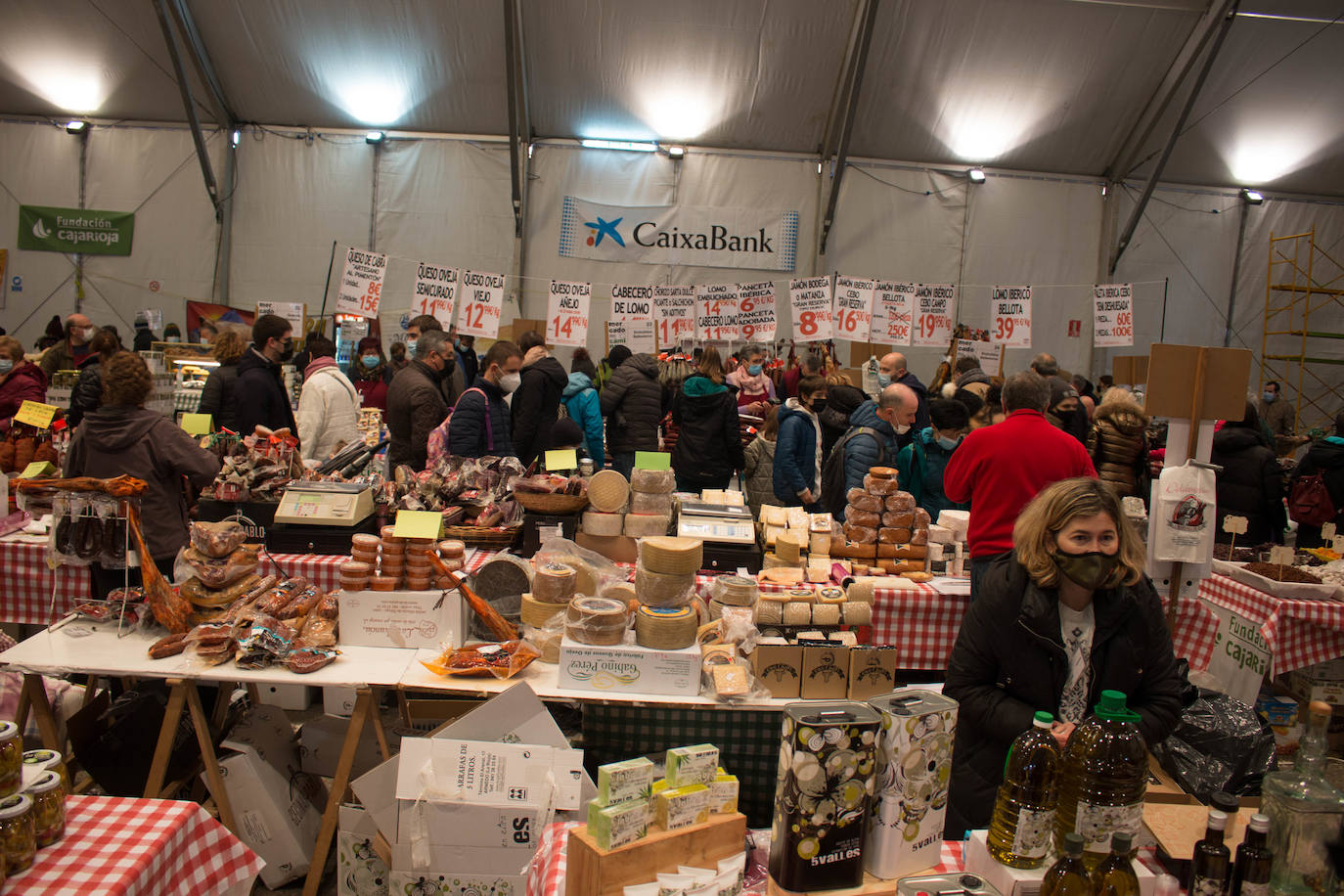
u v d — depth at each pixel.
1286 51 10.33
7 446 4.45
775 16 10.24
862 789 1.49
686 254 11.87
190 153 11.50
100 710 2.74
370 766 2.92
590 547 3.40
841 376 7.24
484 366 4.79
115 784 2.70
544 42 10.55
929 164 11.89
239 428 4.51
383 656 2.68
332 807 2.57
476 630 2.84
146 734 2.75
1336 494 5.50
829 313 7.36
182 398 6.70
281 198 11.62
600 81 11.02
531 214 11.75
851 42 10.47
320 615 2.79
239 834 2.70
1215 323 12.39
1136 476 4.91
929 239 11.97
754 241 11.85
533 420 5.32
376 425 6.66
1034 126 11.43
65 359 7.62
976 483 3.34
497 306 6.63
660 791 1.65
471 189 11.64
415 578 2.80
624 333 8.12
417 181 11.62
